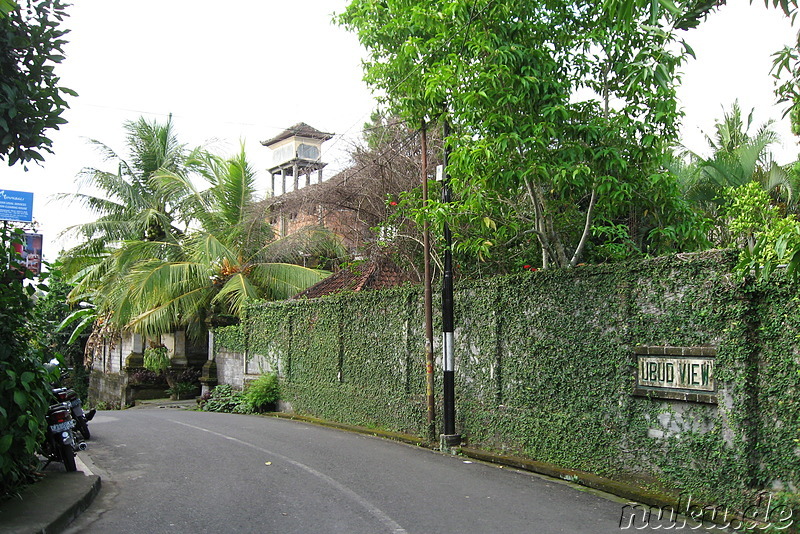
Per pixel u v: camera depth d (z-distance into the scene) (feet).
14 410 21.89
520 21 32.71
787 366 22.97
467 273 49.16
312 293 69.77
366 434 46.70
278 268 75.20
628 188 30.99
